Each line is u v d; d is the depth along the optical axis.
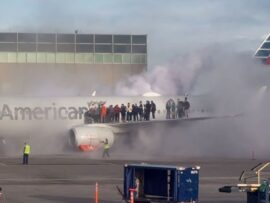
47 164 46.94
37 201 28.03
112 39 90.75
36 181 36.81
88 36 90.12
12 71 87.94
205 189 33.12
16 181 36.75
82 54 89.88
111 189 33.03
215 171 42.78
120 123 59.53
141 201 25.11
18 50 88.19
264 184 23.67
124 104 62.19
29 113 59.16
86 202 27.86
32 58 88.56
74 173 41.03
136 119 62.41
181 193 24.03
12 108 58.78
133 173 25.39
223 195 30.67
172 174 24.41
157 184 25.00
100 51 90.38
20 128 59.03
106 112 61.38
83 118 60.69
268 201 23.42
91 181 36.94
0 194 27.42
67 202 27.80
